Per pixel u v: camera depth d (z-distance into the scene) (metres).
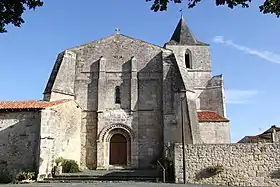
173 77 27.12
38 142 21.64
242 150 19.97
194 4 7.30
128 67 28.53
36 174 20.95
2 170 21.64
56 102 24.19
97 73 28.38
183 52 41.44
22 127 22.27
